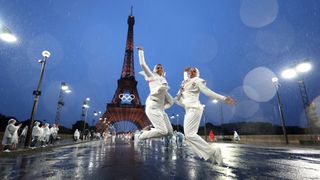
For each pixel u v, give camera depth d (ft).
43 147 52.90
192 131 18.94
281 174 15.42
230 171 16.63
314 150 45.01
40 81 55.01
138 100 249.55
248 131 243.40
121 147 58.80
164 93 17.83
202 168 18.17
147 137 16.89
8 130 42.11
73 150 48.80
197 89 19.53
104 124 255.50
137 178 14.70
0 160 28.96
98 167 20.47
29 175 16.94
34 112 52.80
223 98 18.65
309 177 14.37
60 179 15.01
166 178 14.37
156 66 19.19
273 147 57.93
